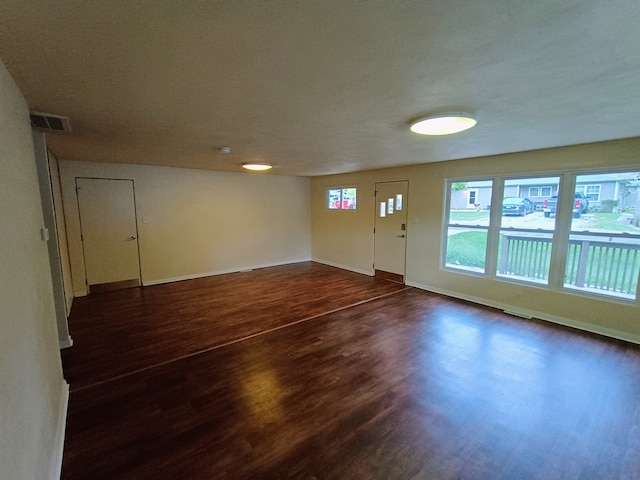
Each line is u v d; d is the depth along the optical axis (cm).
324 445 192
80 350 315
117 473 172
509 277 437
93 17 109
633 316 332
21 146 169
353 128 271
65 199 473
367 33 122
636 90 183
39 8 102
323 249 760
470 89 182
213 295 501
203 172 612
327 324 381
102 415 219
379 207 607
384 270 609
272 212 722
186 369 279
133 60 145
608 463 181
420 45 132
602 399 238
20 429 114
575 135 304
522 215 418
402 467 177
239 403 233
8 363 105
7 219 121
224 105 210
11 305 115
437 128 255
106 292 516
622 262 342
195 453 186
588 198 361
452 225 499
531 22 114
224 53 138
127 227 533
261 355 305
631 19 111
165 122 253
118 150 384
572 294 374
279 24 115
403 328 369
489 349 317
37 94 185
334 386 254
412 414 221
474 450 189
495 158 426
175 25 115
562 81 170
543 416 219
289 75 163
